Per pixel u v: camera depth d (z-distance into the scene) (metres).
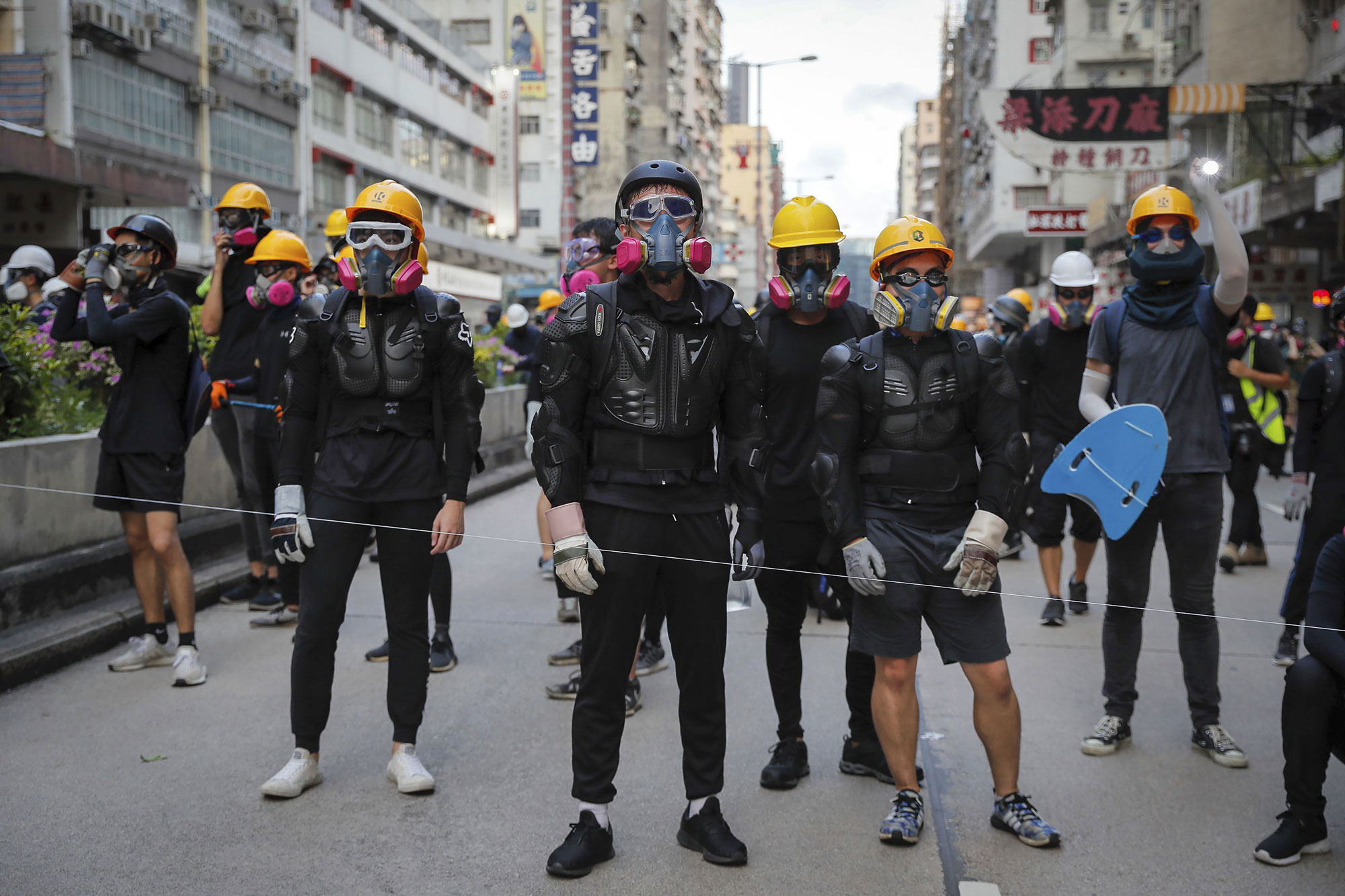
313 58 30.42
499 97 47.91
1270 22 22.61
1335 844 3.37
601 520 3.14
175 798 3.65
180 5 23.56
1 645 4.96
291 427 3.69
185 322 5.04
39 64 18.92
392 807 3.60
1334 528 4.86
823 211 3.67
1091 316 6.14
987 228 43.09
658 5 69.44
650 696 4.89
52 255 18.58
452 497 3.75
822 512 3.41
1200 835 3.44
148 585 5.17
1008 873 3.17
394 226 3.56
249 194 6.19
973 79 51.72
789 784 3.81
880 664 3.43
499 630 6.02
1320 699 3.21
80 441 5.91
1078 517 6.36
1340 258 16.69
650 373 3.08
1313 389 4.89
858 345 3.39
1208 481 4.11
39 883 3.03
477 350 13.65
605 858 3.22
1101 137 19.38
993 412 3.31
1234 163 21.09
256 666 5.19
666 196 3.05
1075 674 5.27
